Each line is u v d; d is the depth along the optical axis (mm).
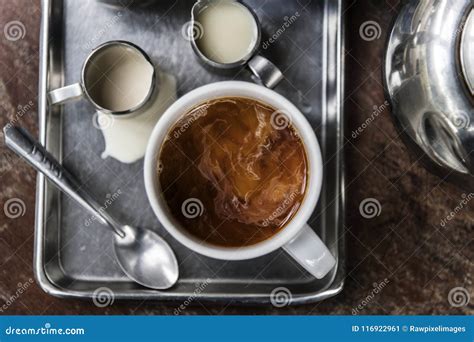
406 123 462
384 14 490
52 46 466
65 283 467
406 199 491
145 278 467
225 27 466
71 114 469
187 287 468
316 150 413
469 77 409
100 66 461
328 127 472
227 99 420
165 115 413
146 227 470
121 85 462
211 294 461
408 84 442
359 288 492
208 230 421
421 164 488
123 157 470
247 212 423
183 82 472
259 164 424
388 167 490
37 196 455
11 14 489
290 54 474
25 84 490
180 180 422
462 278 491
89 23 473
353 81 491
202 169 423
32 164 415
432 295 491
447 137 432
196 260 469
